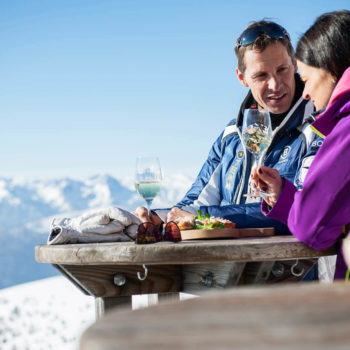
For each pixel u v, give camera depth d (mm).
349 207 1318
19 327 6758
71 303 8203
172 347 312
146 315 419
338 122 1393
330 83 1480
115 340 340
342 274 1387
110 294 1664
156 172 1776
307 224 1345
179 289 1763
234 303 446
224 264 1561
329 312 380
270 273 1628
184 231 1658
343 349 283
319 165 1355
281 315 379
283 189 1492
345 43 1436
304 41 1512
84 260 1403
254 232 1710
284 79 2215
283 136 2182
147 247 1335
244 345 303
